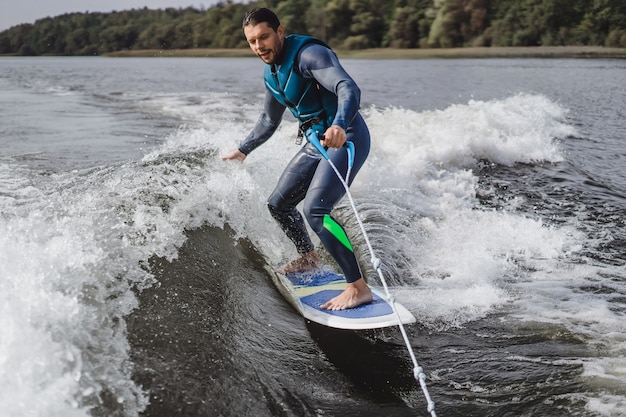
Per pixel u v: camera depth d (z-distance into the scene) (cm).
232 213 445
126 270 329
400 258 434
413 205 539
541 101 1141
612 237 490
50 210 388
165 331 295
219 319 320
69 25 5994
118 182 453
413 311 357
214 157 525
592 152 805
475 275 411
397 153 677
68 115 1041
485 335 332
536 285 399
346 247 333
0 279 276
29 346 248
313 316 332
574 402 271
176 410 249
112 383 252
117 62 3888
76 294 290
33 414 224
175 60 4238
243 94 1476
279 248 440
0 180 524
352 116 308
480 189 611
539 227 500
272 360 299
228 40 5662
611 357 309
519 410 267
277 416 258
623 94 1475
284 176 359
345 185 303
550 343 324
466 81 1922
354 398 275
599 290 393
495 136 767
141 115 1050
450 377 292
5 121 940
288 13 5688
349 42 5369
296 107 346
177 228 399
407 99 1400
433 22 5053
